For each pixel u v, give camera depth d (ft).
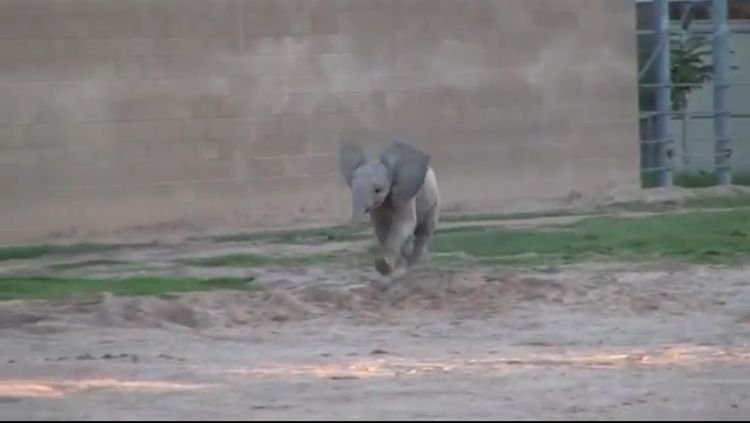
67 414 34.24
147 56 79.87
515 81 87.97
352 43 84.33
